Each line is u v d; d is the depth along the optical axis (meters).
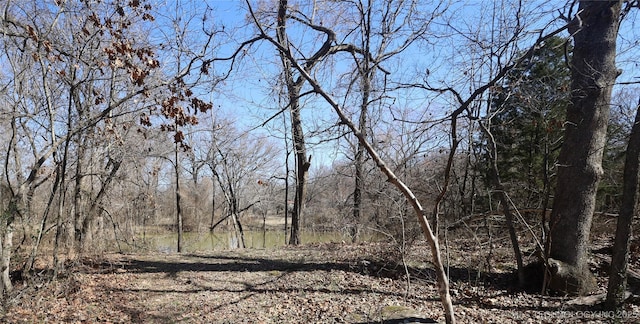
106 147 9.55
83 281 7.42
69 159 8.82
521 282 6.91
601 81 6.20
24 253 8.05
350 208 12.04
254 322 5.77
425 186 8.71
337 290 7.04
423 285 7.23
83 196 10.99
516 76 5.27
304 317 5.91
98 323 5.70
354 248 10.04
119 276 7.92
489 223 8.48
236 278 7.88
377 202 9.09
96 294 6.84
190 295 6.90
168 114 6.07
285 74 6.24
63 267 7.59
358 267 8.35
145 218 18.34
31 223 7.92
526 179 12.00
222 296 6.87
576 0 4.62
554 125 6.50
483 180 10.92
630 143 5.35
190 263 9.05
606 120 6.48
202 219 24.31
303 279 7.73
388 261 8.31
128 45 5.98
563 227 6.55
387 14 8.14
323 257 9.37
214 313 6.11
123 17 6.59
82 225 10.28
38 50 6.39
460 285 7.13
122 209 14.52
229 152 17.27
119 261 9.15
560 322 5.35
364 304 6.34
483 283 7.15
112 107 6.57
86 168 9.45
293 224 13.31
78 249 8.83
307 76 4.30
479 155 8.66
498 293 6.66
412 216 8.48
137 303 6.50
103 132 8.45
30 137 7.25
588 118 6.39
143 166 14.00
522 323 5.37
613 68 6.29
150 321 5.81
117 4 6.56
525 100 5.39
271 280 7.73
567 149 6.61
